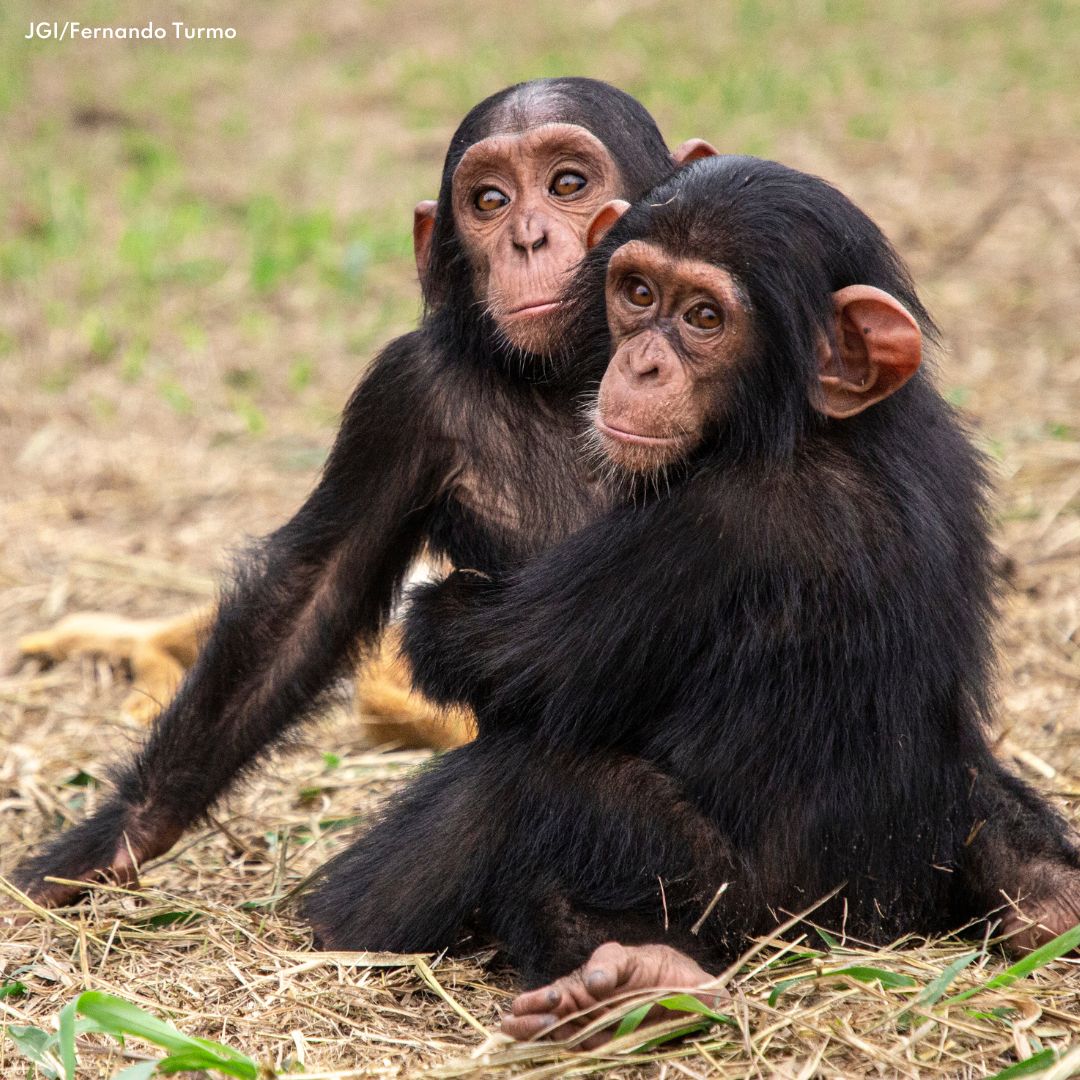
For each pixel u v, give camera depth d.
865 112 36.62
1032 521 18.33
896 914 10.18
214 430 24.23
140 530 21.02
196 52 44.91
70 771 14.71
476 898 10.35
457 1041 9.23
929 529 9.95
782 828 9.86
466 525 11.74
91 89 41.03
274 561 12.17
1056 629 15.91
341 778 14.40
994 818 10.54
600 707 10.02
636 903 9.72
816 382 9.71
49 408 25.08
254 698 12.17
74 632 17.30
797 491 9.78
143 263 29.95
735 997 9.09
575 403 11.42
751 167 9.97
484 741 10.68
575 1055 8.59
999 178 31.81
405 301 28.69
